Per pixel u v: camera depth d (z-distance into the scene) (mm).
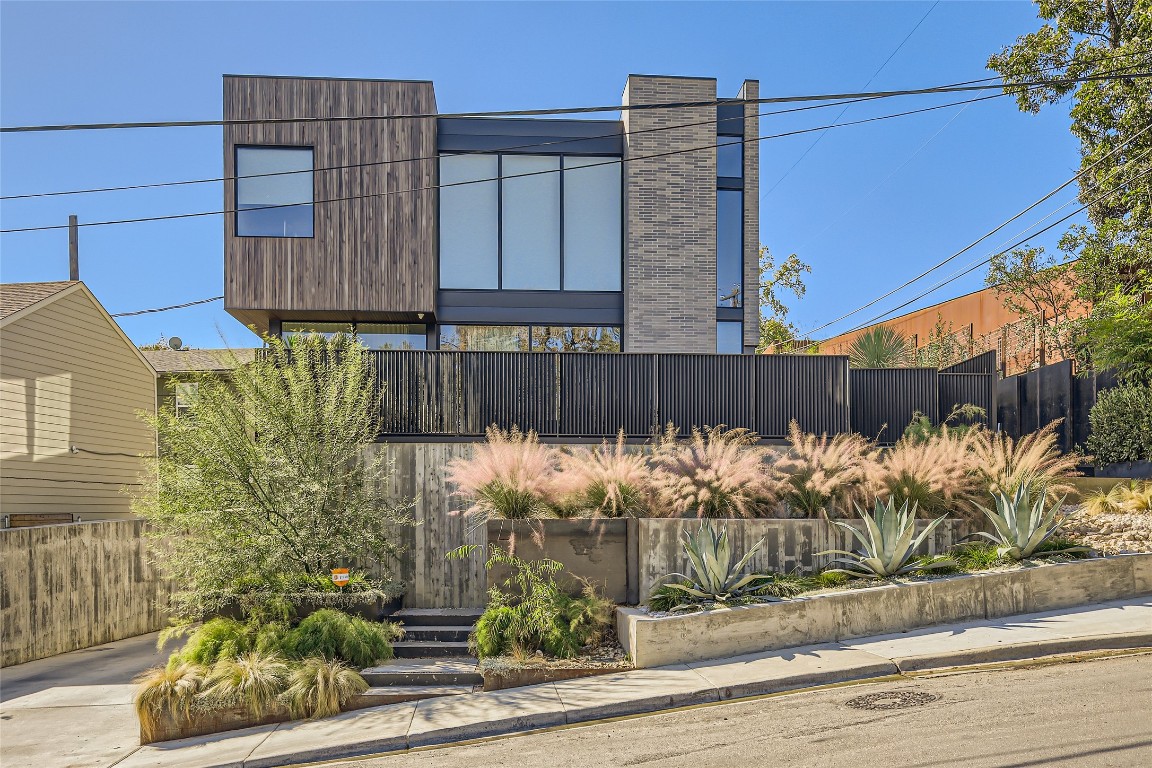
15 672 11148
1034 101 18391
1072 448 14648
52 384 15359
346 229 16094
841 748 5496
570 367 12086
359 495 10188
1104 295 16000
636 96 17156
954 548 9984
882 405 13156
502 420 11867
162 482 10172
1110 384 13797
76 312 16172
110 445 17375
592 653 8562
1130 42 16297
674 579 9391
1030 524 9336
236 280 15852
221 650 8578
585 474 9844
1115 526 10320
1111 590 9141
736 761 5422
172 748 7449
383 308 16031
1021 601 8883
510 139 17281
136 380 18578
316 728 7426
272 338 10758
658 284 17000
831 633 8461
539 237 17281
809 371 12461
